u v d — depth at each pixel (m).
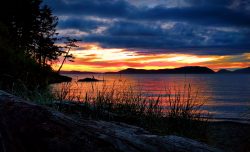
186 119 6.43
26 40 32.62
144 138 2.33
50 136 2.10
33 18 34.34
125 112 5.61
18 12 31.69
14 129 2.15
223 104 27.61
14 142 2.09
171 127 6.23
